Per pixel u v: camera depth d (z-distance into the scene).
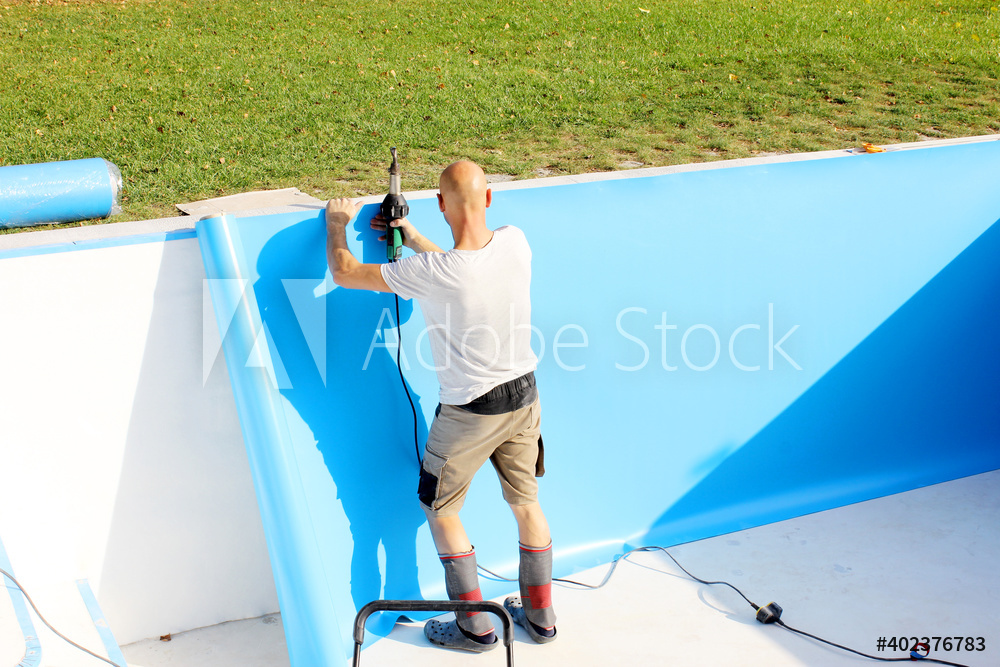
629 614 3.20
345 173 5.95
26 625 2.92
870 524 3.88
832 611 3.24
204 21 11.28
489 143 6.67
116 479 3.17
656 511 3.77
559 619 3.16
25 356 2.94
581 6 11.98
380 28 10.96
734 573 3.49
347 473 3.14
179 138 6.58
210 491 3.32
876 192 4.09
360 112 7.37
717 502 3.90
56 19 11.42
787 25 10.89
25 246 2.89
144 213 5.12
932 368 4.37
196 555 3.37
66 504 3.12
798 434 4.08
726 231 3.80
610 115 7.45
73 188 3.77
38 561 3.12
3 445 2.99
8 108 7.40
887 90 8.40
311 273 3.07
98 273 2.96
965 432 4.48
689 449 3.84
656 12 11.59
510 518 3.49
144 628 3.37
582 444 3.61
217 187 5.60
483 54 9.66
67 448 3.08
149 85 8.19
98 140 6.51
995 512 3.98
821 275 4.04
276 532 2.77
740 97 8.03
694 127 7.18
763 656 2.97
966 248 4.34
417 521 3.32
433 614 3.18
